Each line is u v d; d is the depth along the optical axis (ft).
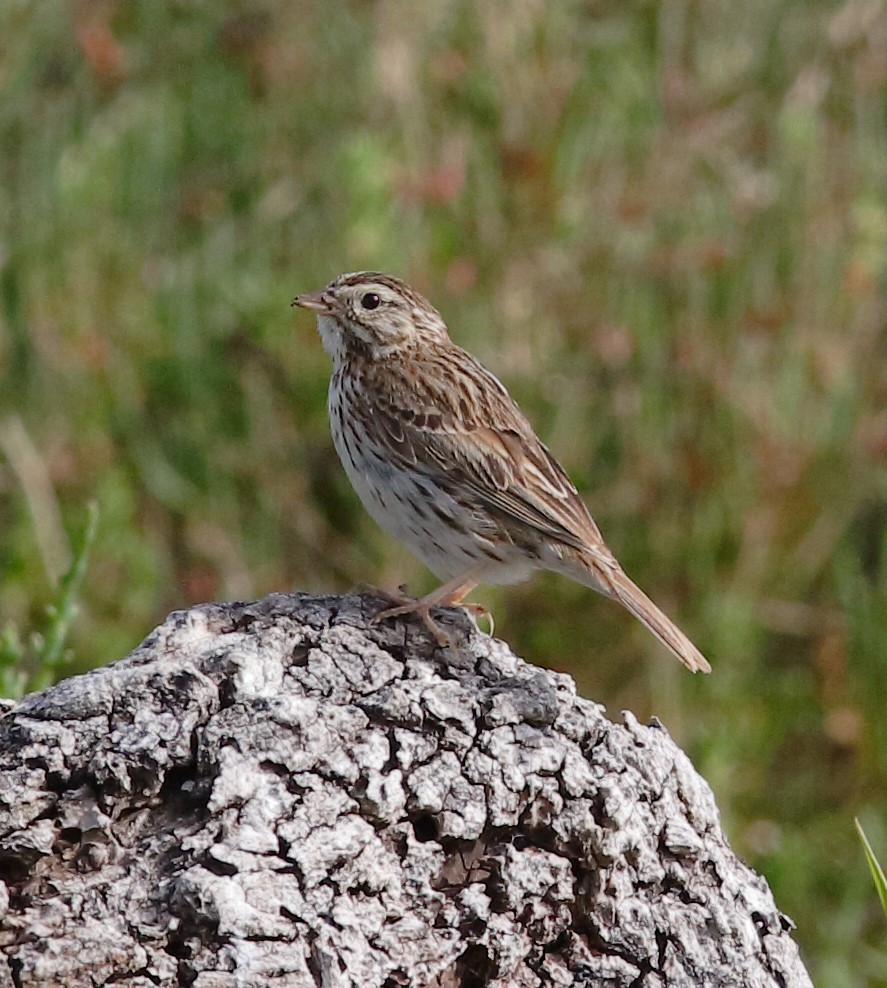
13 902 18.42
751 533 41.32
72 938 17.92
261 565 41.01
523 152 41.83
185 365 41.39
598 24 44.68
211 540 40.91
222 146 44.04
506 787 20.11
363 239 40.34
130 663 20.67
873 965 36.68
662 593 41.29
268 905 18.62
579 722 20.90
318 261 42.22
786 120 43.29
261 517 41.42
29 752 19.01
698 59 44.83
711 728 38.75
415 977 19.29
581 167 43.16
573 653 41.11
